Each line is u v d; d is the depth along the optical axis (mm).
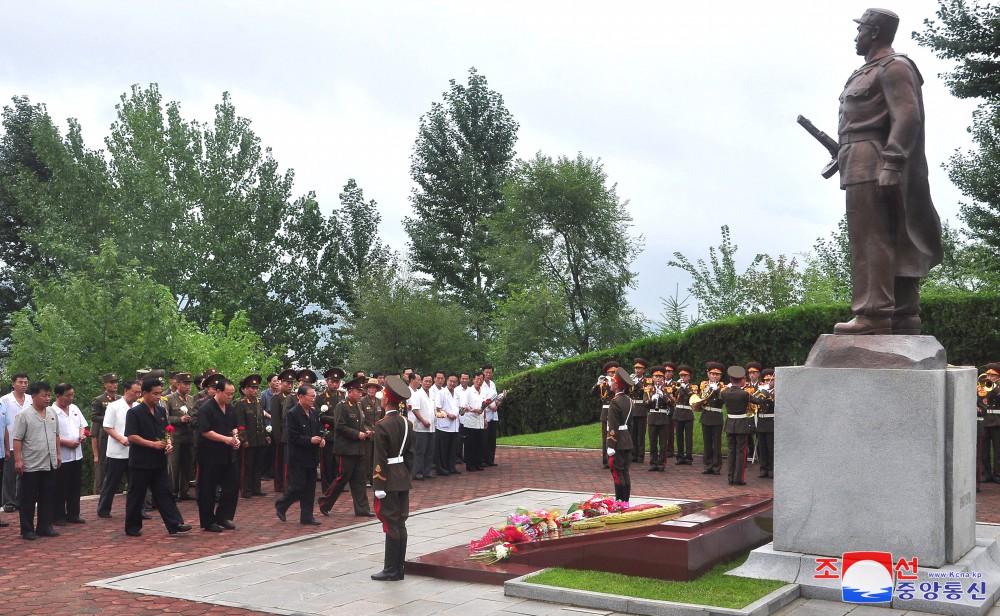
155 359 28984
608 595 7695
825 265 38469
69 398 12797
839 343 8477
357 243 54656
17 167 44812
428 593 8305
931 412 7820
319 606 7824
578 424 29297
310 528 12164
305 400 12594
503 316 44812
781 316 24562
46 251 41750
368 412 14883
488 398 20375
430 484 17203
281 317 47469
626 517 9633
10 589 8508
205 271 43719
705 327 25828
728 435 16625
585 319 43812
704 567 8523
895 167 8172
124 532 11875
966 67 24266
